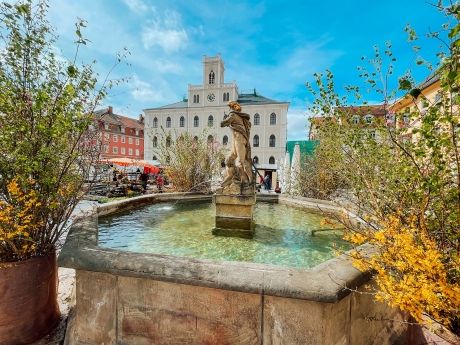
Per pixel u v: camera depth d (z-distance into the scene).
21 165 2.32
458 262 1.47
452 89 1.38
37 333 2.43
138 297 2.04
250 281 1.73
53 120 2.48
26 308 2.35
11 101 2.40
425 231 1.72
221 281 1.77
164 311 2.00
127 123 59.81
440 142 1.53
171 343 1.99
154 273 1.89
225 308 1.88
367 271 1.93
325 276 1.73
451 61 1.36
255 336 1.82
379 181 2.61
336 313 1.77
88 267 2.02
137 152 61.09
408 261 1.49
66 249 2.15
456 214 1.73
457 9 1.32
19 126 2.37
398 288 1.56
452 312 1.55
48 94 2.52
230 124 4.34
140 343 2.05
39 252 2.57
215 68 47.41
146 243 3.56
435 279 1.42
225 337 1.88
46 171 2.49
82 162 2.87
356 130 3.03
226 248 3.44
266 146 44.12
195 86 47.72
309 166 8.88
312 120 4.02
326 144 4.60
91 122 2.74
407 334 2.47
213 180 10.39
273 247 3.51
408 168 1.92
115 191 10.76
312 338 1.70
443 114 1.53
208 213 5.72
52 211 2.63
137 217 5.13
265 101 45.59
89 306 2.16
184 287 1.94
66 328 2.38
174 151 10.66
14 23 2.35
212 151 11.09
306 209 6.14
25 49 2.41
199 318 1.93
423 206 1.82
